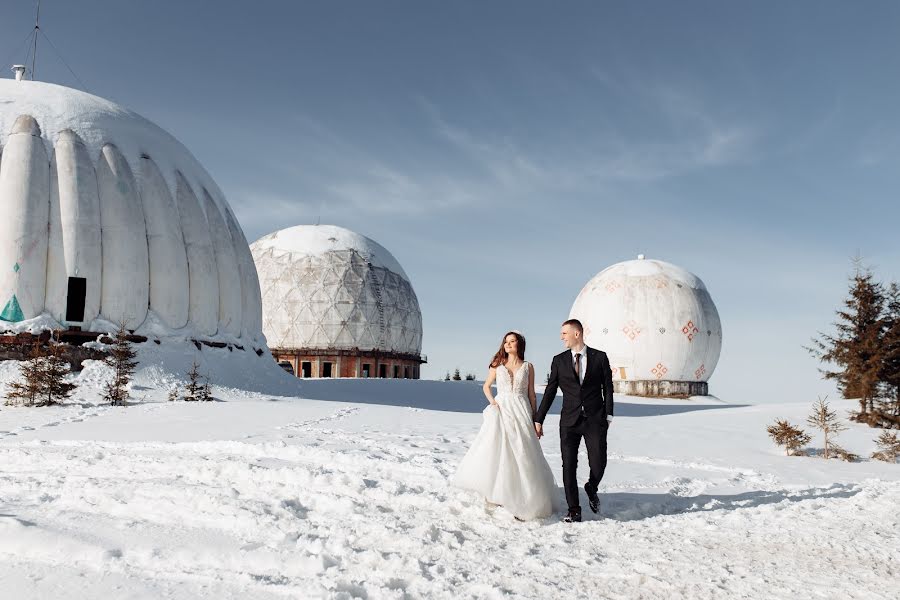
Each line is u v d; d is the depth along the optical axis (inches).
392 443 458.6
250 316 1323.8
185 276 1154.7
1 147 1055.6
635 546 215.2
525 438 277.4
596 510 280.7
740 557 198.2
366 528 229.5
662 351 2108.8
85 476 328.8
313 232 2556.6
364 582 173.5
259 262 2495.1
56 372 842.8
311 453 394.0
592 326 2192.4
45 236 1025.5
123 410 742.5
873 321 1155.9
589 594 167.9
